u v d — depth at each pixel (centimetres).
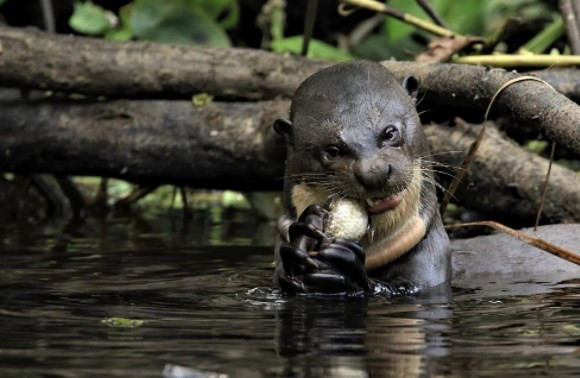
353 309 762
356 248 817
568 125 865
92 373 575
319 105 862
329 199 849
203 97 1213
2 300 802
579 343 639
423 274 884
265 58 1202
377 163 814
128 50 1213
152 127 1215
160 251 1080
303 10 1811
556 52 1282
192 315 738
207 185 1241
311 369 581
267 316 734
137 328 692
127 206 1489
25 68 1215
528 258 939
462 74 1019
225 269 962
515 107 930
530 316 725
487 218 1148
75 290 848
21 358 609
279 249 839
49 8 1449
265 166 1180
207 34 1495
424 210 892
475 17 1511
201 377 559
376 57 1652
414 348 630
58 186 1445
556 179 1071
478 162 1099
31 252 1073
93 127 1236
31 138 1251
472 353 616
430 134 1127
